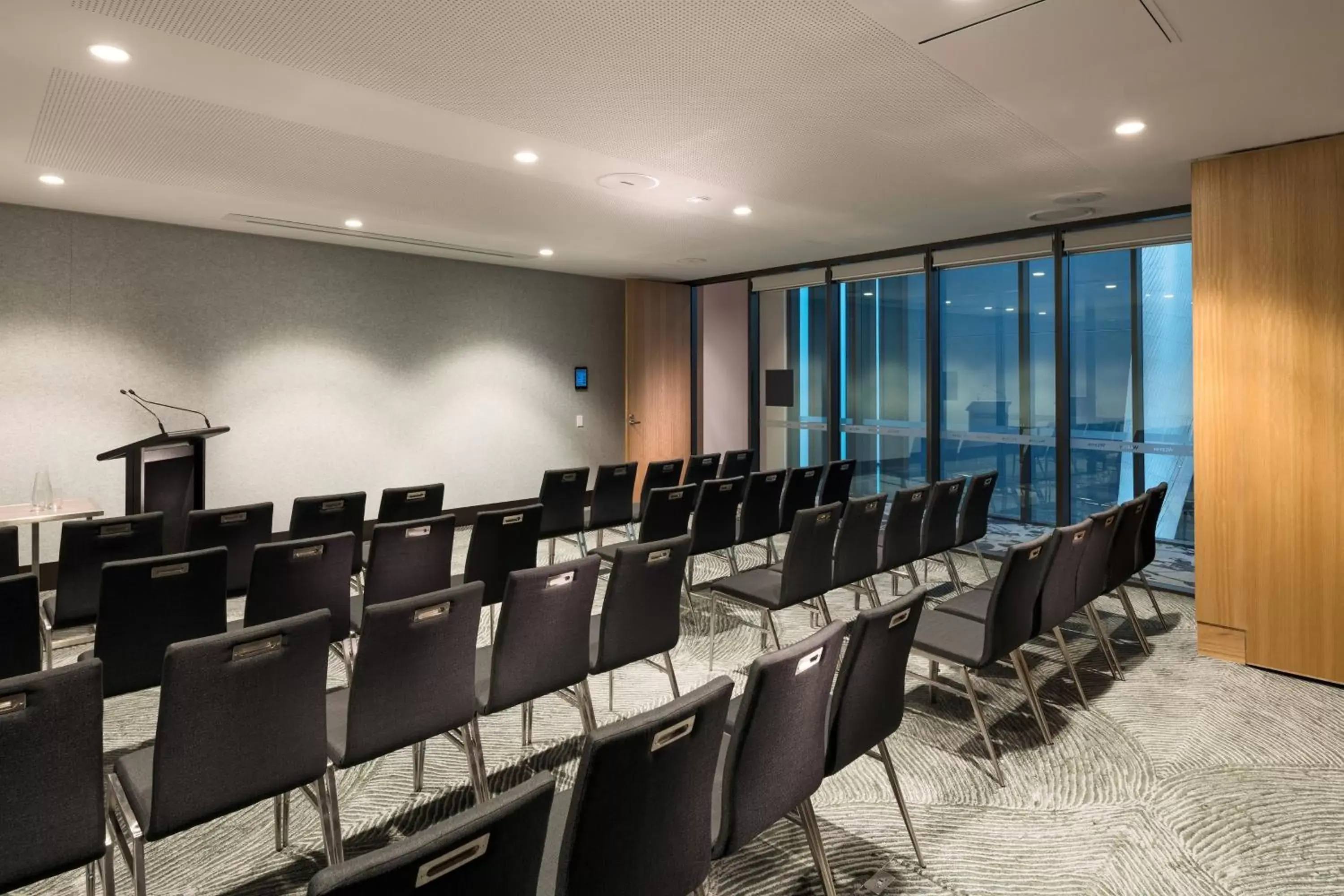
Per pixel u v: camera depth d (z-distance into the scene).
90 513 4.47
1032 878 2.38
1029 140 3.94
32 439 5.59
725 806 1.80
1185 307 6.12
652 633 3.12
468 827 1.12
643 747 1.47
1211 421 4.21
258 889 2.35
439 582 3.63
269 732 2.02
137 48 2.85
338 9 2.57
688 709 1.54
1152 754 3.16
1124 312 6.42
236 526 3.97
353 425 7.20
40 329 5.59
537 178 4.66
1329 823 2.68
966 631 3.25
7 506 4.98
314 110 3.50
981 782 2.95
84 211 5.63
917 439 7.87
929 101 3.40
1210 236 4.20
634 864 1.55
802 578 3.78
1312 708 3.60
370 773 3.05
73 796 1.72
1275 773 3.01
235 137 3.88
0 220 5.40
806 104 3.44
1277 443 4.01
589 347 9.01
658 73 3.09
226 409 6.46
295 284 6.79
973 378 7.36
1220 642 4.23
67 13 2.57
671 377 9.55
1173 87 3.24
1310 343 3.91
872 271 7.54
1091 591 3.76
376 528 3.37
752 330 8.93
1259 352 4.05
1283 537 4.01
